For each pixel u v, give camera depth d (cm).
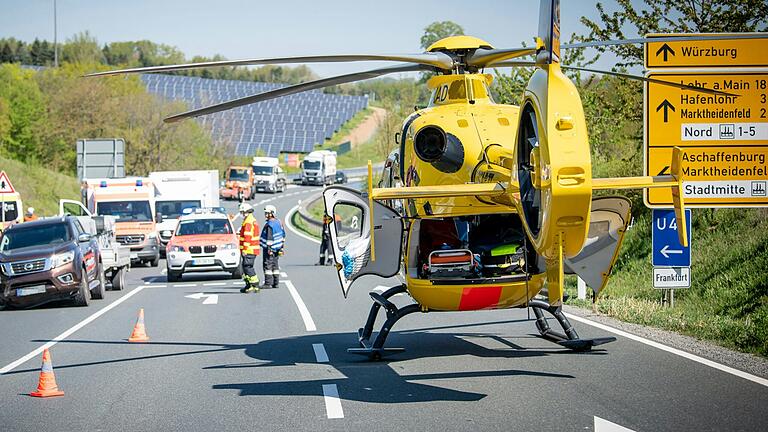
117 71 884
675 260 1447
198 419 840
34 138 6869
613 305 1520
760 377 939
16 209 3106
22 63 18425
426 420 804
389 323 1133
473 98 1082
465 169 1010
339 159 11981
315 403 891
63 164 6894
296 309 1755
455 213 1018
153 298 2102
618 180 810
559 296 777
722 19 2078
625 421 770
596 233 1079
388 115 5747
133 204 3481
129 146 7112
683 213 811
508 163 955
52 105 6994
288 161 11656
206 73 17475
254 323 1560
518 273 1027
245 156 11150
